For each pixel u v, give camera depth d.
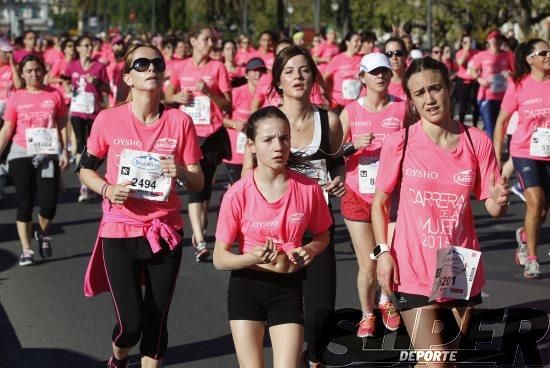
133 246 5.70
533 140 8.57
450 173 4.96
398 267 5.01
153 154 5.76
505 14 36.25
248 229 5.02
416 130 5.01
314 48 24.73
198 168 5.89
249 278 4.99
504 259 9.66
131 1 67.88
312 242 5.10
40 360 6.63
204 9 53.97
